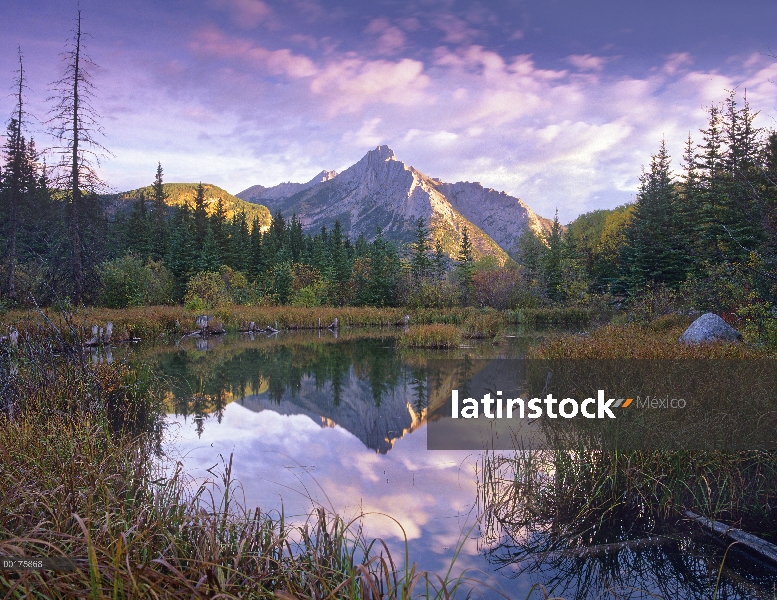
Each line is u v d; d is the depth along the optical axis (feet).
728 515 14.03
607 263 144.87
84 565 7.48
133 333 64.95
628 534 13.33
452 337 63.05
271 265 172.96
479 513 14.58
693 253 88.43
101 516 10.20
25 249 81.20
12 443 14.62
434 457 19.79
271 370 43.39
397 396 33.14
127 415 23.61
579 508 14.71
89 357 29.04
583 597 10.30
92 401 21.86
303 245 229.86
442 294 127.95
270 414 27.35
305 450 20.79
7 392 20.38
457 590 10.46
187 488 15.25
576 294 124.57
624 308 101.91
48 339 25.49
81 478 12.19
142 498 12.12
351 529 13.23
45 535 9.11
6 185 83.46
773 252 31.22
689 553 12.36
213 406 28.89
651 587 10.90
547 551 12.51
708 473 15.30
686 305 65.05
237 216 222.89
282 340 70.79
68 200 72.33
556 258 156.76
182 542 9.71
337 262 162.81
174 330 75.25
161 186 251.60
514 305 128.36
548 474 16.42
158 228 183.11
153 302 106.73
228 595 6.88
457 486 16.65
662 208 117.29
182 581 7.03
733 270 52.13
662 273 106.32
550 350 29.86
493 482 16.38
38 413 18.75
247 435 22.98
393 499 15.55
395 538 13.02
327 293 141.28
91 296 79.56
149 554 9.07
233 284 131.85
